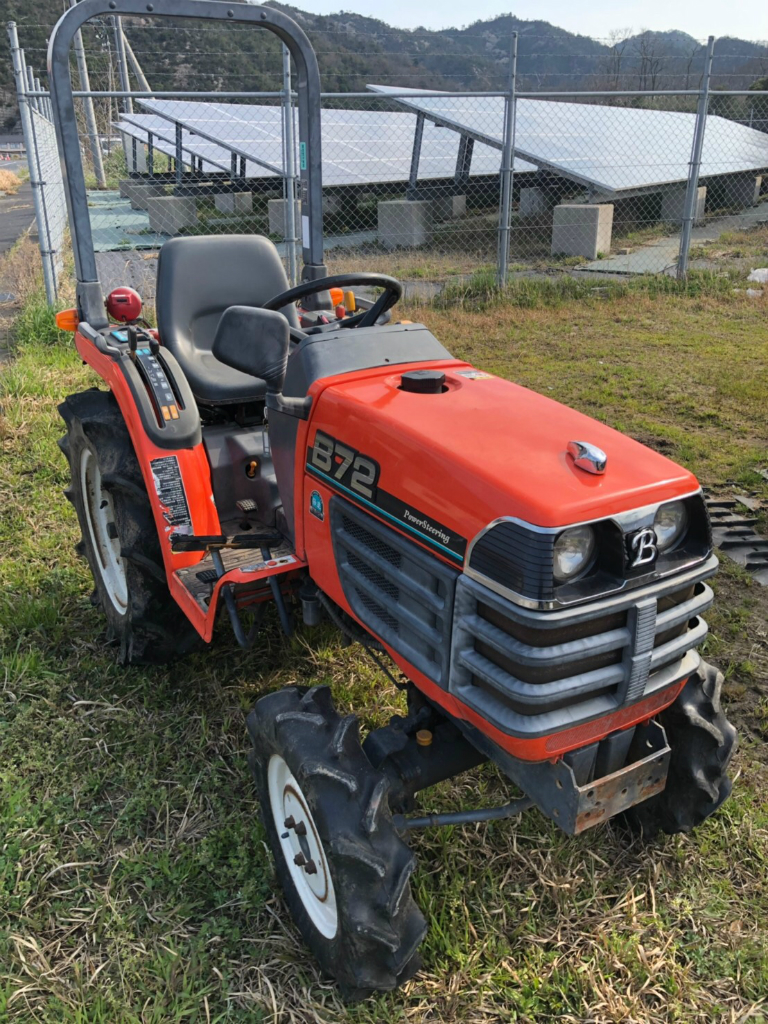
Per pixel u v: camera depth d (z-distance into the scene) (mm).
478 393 2250
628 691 1811
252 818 2520
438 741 2150
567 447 1893
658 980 2051
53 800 2561
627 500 1732
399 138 16234
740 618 3531
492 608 1717
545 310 9141
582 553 1715
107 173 26875
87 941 2143
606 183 12203
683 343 7762
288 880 2178
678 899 2266
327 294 3656
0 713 2934
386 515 2021
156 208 15148
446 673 1893
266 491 3107
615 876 2338
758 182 17516
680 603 1904
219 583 2434
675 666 1968
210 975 2062
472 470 1819
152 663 3137
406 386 2260
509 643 1699
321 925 2031
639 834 2434
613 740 1932
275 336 2209
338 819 1840
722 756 2291
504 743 1820
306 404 2309
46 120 13852
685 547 1898
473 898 2262
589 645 1711
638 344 7762
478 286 9688
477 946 2121
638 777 1945
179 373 2969
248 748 2807
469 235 14516
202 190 17938
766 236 13836
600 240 12523
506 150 9203
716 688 2312
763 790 2639
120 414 3127
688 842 2443
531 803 2176
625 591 1744
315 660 3240
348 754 1958
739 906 2252
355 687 3068
